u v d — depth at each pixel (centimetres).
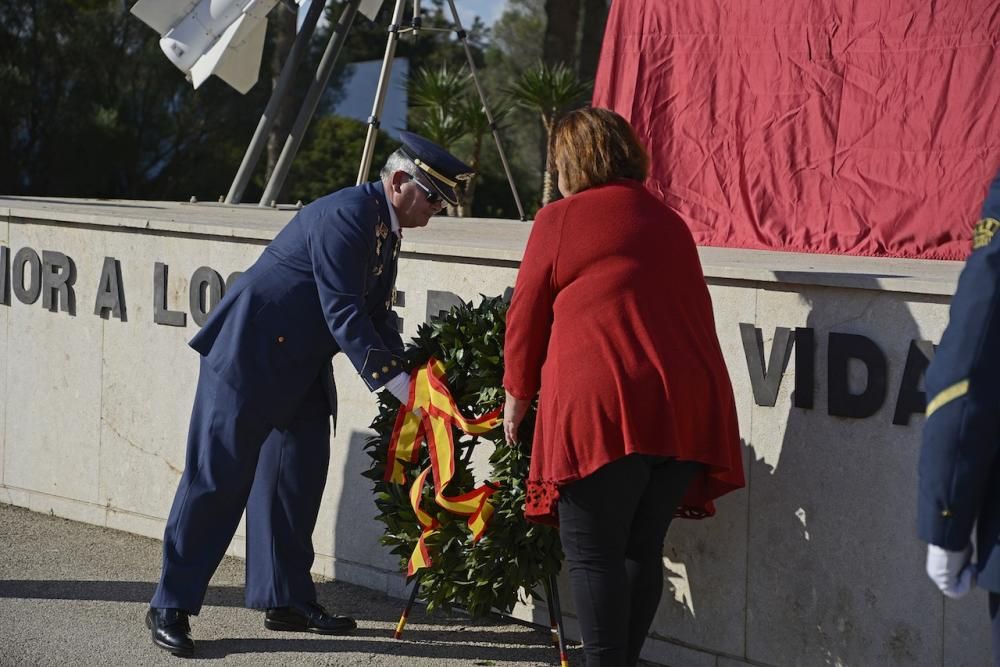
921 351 337
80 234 538
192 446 404
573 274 317
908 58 525
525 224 737
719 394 321
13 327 565
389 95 2548
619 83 602
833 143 542
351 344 379
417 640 417
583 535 318
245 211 703
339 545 479
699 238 573
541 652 408
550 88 1191
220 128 2184
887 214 523
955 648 338
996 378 228
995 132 502
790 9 554
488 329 379
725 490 342
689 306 320
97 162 2084
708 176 574
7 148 2044
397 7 722
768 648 374
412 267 449
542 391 323
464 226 664
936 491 230
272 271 396
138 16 792
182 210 677
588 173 328
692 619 390
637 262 313
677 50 586
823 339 356
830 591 360
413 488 382
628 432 305
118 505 539
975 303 230
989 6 508
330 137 2339
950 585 238
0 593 456
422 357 389
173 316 510
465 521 383
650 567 333
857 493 352
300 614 422
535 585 390
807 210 545
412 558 384
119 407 533
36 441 563
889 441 345
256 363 391
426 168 390
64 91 2083
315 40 2431
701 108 577
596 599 317
